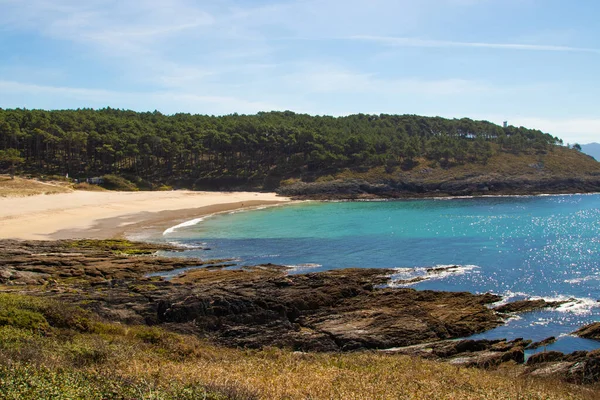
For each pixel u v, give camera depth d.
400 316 30.41
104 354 17.25
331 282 36.84
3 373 12.55
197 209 89.81
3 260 42.94
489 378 18.88
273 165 136.00
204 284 37.25
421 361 22.44
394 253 52.25
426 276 42.28
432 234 64.56
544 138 170.12
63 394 11.68
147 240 59.28
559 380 19.86
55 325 21.61
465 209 96.75
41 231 60.69
